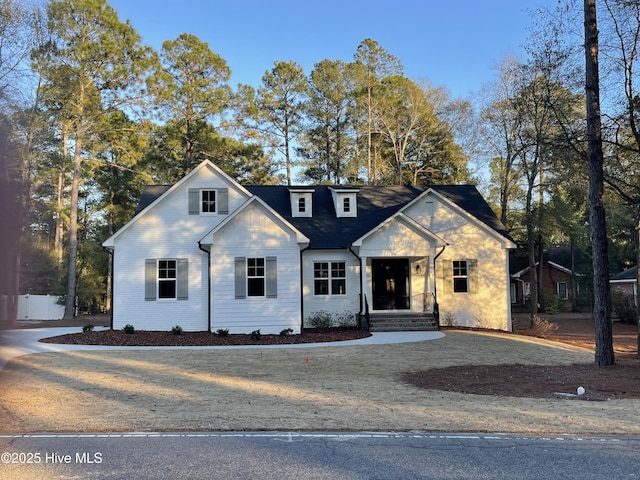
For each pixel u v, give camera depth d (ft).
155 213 70.03
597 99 48.80
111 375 38.65
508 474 18.16
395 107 147.43
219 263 68.18
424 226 80.28
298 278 69.31
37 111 87.56
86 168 114.11
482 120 106.22
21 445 21.04
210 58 119.85
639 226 57.26
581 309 139.03
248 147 125.59
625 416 27.96
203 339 61.41
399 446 21.59
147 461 19.11
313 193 88.48
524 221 103.76
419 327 71.36
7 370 40.16
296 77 150.00
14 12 81.66
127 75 96.99
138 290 68.90
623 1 49.21
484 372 43.45
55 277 112.78
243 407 28.81
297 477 17.61
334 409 28.58
